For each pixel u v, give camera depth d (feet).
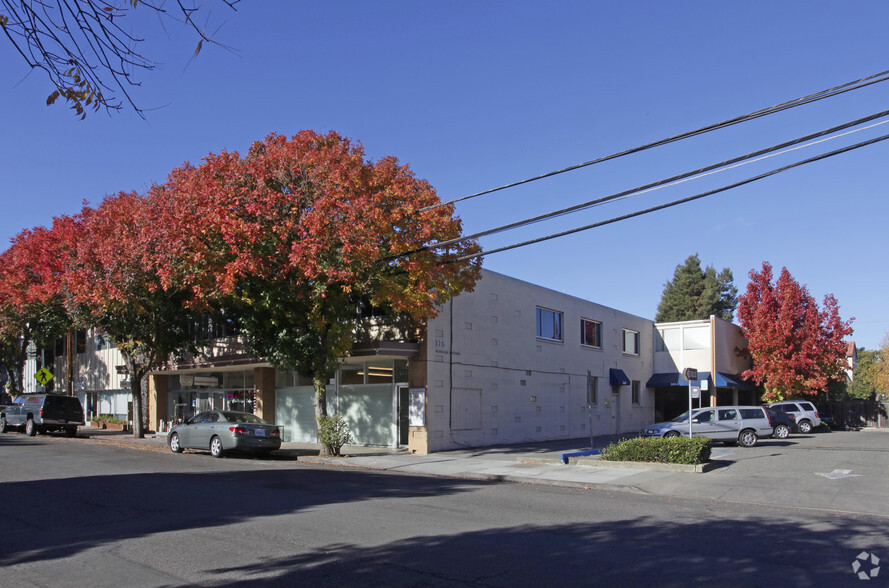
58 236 88.89
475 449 77.66
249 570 23.76
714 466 57.88
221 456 69.77
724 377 119.14
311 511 35.35
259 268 57.11
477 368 81.41
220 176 60.13
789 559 25.79
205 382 90.68
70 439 93.56
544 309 96.78
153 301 79.97
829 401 133.08
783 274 122.62
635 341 121.49
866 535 30.78
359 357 76.74
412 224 60.39
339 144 61.21
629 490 47.67
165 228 60.85
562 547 27.43
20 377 128.06
